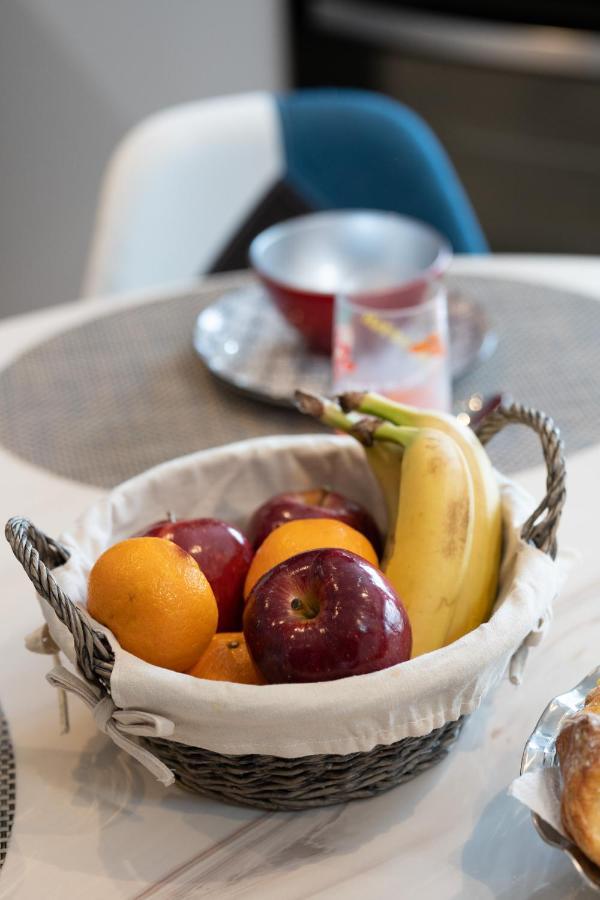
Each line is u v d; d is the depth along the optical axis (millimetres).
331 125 1707
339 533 657
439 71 2777
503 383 1130
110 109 2752
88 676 578
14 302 2906
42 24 2561
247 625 588
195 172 1660
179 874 586
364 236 1349
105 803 636
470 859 584
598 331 1230
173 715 554
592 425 1030
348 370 992
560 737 539
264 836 607
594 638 750
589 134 2689
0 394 1158
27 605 820
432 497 656
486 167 2889
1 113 2646
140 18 2658
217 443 1039
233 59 2859
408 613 644
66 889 581
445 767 650
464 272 1410
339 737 550
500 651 572
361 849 595
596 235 2848
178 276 1696
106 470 1001
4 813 631
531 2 2584
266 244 1302
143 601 581
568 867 573
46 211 2818
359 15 2824
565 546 848
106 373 1194
